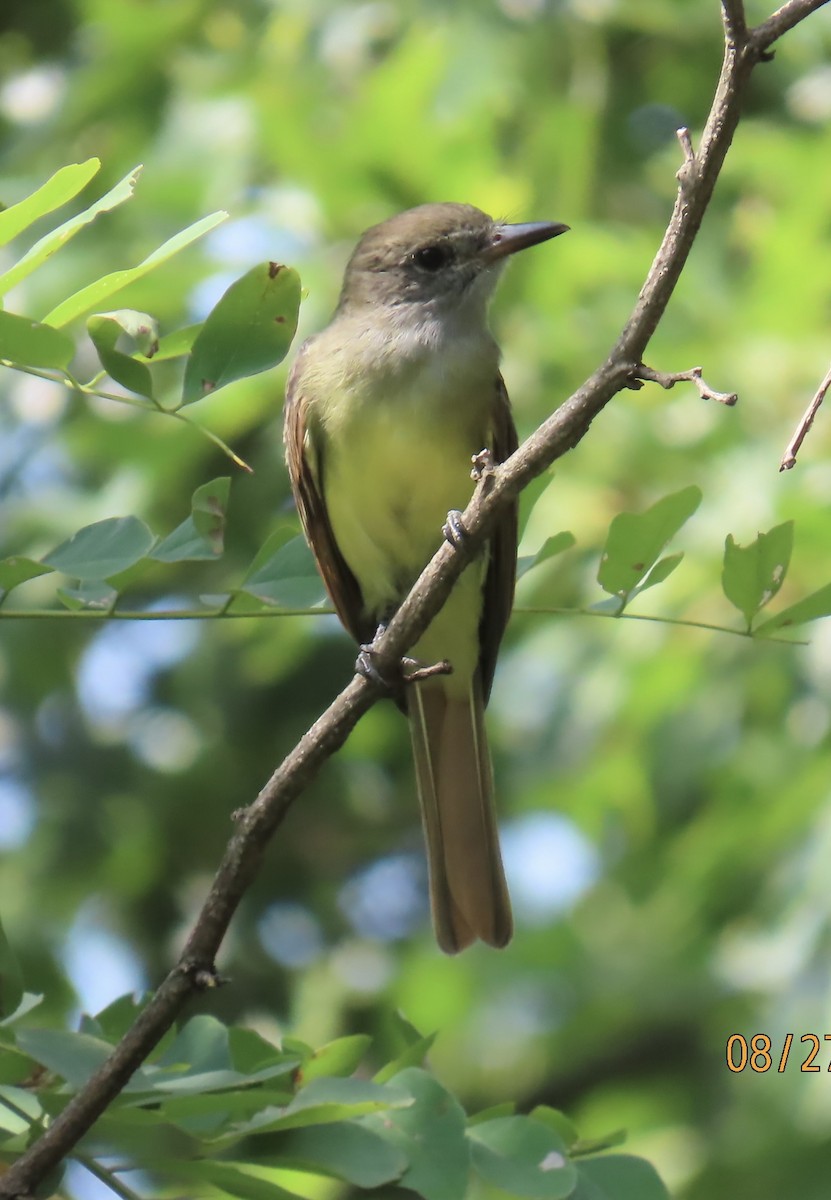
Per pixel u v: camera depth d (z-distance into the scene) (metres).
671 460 10.77
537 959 14.09
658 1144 12.70
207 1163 5.10
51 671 13.22
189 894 13.68
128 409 11.50
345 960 13.88
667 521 5.70
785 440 10.55
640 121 13.48
